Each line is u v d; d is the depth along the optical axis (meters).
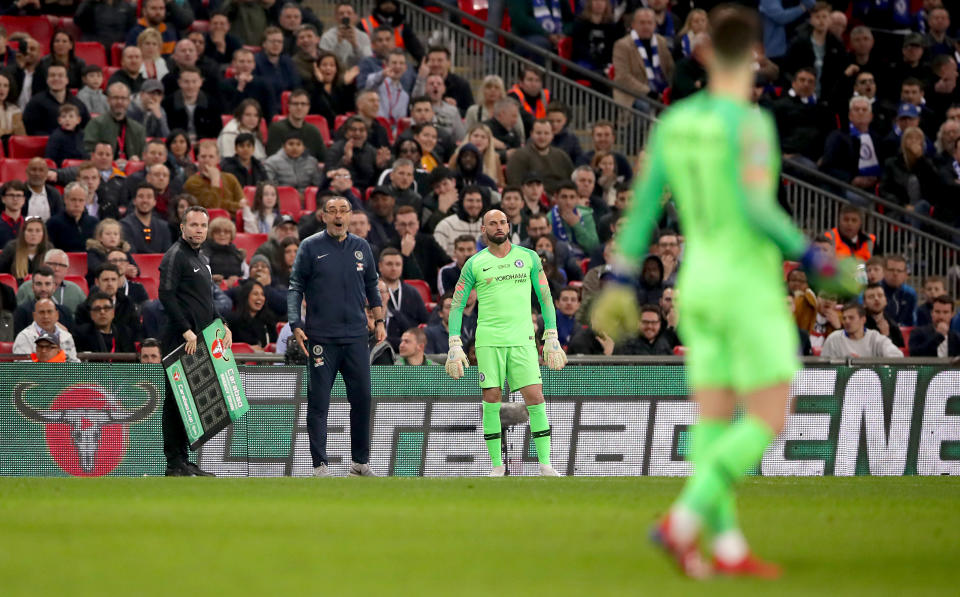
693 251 15.45
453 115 61.16
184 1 63.75
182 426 37.69
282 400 40.25
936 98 70.19
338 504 24.69
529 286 38.75
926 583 14.84
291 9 63.22
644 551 17.39
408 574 15.21
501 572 15.40
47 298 42.41
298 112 57.38
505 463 40.78
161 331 42.03
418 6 68.06
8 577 14.84
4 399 39.03
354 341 37.06
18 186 49.59
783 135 66.50
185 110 57.69
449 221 53.34
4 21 62.59
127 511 22.91
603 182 59.28
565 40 68.62
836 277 14.71
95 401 39.25
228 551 17.28
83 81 58.00
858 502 26.61
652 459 41.16
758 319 14.96
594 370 41.09
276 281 49.06
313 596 13.51
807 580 14.90
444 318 46.03
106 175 52.56
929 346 50.50
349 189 52.56
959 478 38.75
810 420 41.12
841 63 68.12
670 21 69.25
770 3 69.38
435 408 40.84
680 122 15.38
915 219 63.34
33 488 29.39
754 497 27.92
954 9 76.06
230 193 53.19
